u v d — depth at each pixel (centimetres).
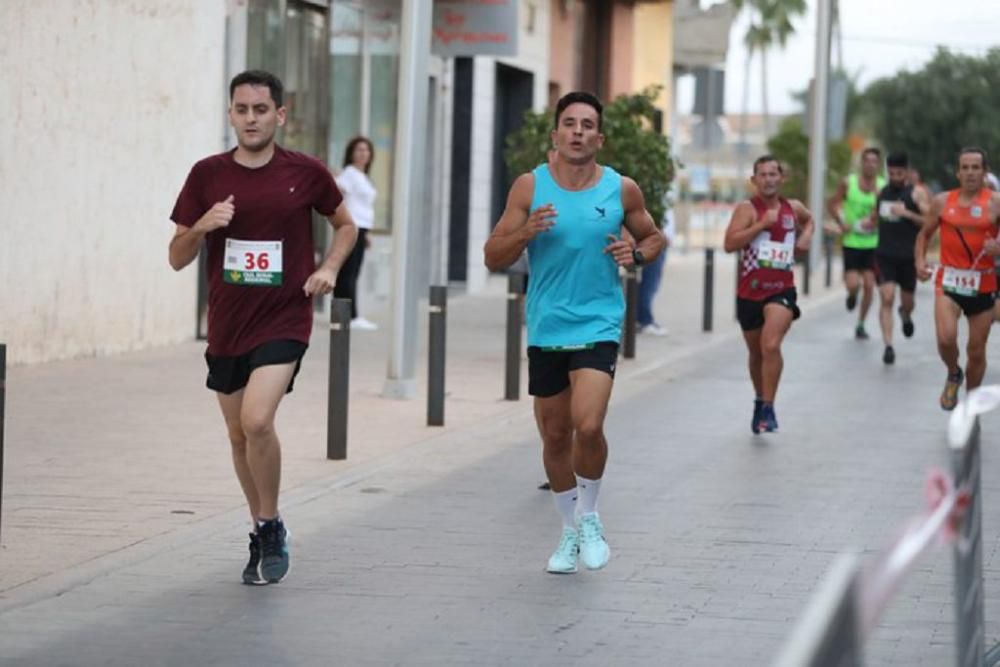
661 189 4519
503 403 3353
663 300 6644
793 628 1683
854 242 5025
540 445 2856
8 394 3253
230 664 1548
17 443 2712
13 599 1759
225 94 4512
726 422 3195
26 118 3575
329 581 1873
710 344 4788
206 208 1786
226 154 1803
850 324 5531
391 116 5709
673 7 9550
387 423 3041
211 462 2581
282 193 1778
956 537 992
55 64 3672
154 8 4100
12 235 3553
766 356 2983
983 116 14088
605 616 1730
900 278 4391
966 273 3166
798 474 2609
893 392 3697
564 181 1855
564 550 1925
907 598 1795
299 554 2005
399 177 3331
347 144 5275
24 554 1952
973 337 3200
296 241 1795
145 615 1714
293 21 4934
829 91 8656
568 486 1923
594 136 1839
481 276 6688
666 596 1817
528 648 1608
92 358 3875
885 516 2281
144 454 2638
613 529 2173
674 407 3412
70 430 2856
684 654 1589
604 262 1848
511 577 1902
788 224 2997
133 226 4041
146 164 4088
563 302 1848
